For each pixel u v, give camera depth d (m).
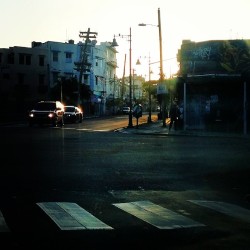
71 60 77.38
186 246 5.37
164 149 19.17
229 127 31.64
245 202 8.69
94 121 52.03
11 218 6.70
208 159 15.72
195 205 8.09
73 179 10.89
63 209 7.41
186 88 33.06
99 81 88.94
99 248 5.23
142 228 6.22
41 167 12.88
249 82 31.08
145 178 11.41
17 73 70.06
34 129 33.66
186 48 32.94
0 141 21.92
